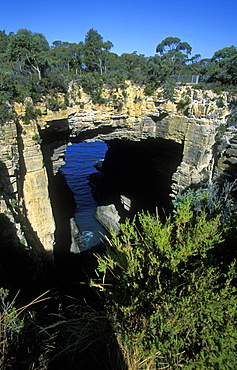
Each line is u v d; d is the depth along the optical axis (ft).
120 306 18.24
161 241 19.42
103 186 147.43
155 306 16.62
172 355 14.74
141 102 87.45
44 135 74.54
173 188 90.22
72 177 163.32
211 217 26.37
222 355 13.61
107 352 17.11
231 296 15.48
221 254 20.54
